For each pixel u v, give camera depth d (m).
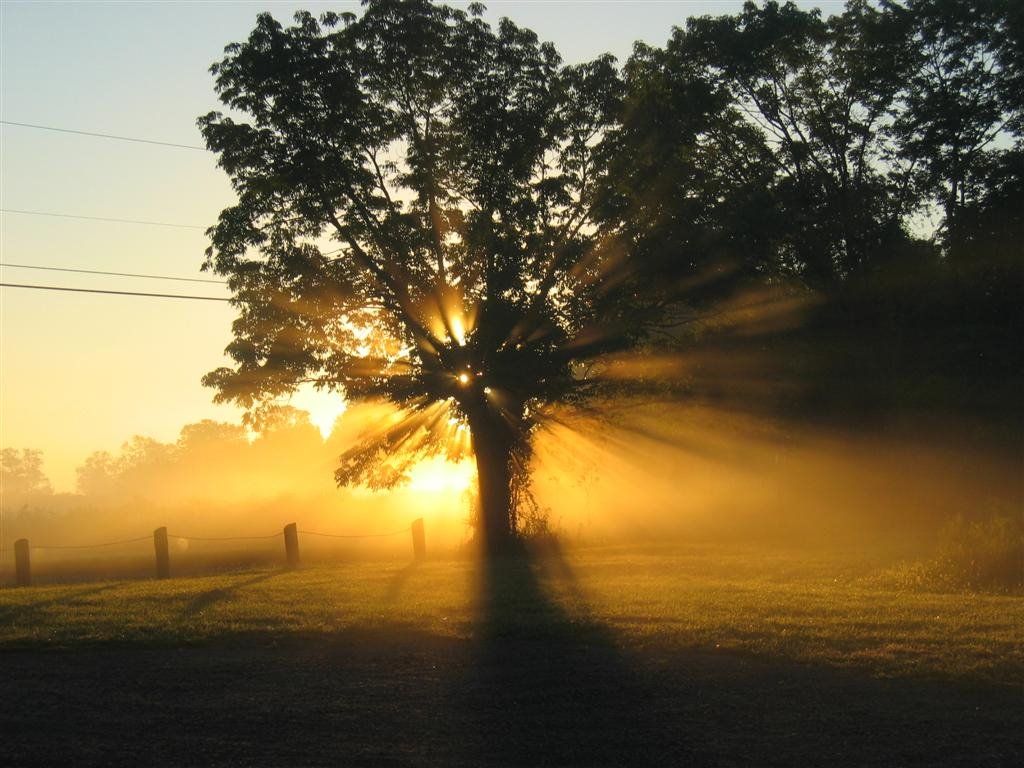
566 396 29.55
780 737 7.96
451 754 7.73
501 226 27.81
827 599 14.70
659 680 9.84
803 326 34.38
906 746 7.66
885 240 35.00
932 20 33.91
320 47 28.02
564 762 7.53
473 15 28.92
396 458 30.36
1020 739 7.77
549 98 28.94
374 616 13.86
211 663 11.09
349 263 29.08
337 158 28.14
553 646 11.66
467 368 27.81
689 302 31.02
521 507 29.02
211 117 28.30
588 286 28.41
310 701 9.30
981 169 33.88
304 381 28.62
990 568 16.34
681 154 31.48
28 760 7.67
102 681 10.23
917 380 33.41
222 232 28.69
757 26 34.31
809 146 35.81
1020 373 32.88
